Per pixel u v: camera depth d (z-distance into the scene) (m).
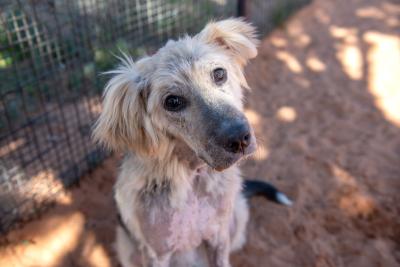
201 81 0.34
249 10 0.91
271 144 0.69
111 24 0.70
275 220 0.56
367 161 0.65
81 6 0.69
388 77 0.87
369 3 1.26
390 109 0.77
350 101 0.80
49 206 0.58
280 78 0.88
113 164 0.65
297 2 1.19
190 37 0.40
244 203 0.50
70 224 0.56
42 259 0.51
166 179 0.39
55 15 0.60
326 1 1.27
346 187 0.60
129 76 0.36
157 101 0.35
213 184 0.40
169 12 0.80
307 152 0.67
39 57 0.63
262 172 0.64
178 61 0.35
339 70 0.90
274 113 0.77
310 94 0.82
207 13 0.90
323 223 0.56
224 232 0.44
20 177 0.58
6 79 0.66
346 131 0.72
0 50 0.57
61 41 0.63
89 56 0.68
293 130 0.73
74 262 0.51
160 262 0.43
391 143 0.69
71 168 0.62
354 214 0.56
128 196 0.40
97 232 0.55
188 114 0.34
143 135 0.37
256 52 0.41
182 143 0.36
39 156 0.59
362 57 0.95
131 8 0.72
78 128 0.68
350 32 1.07
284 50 0.98
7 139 0.65
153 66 0.36
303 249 0.52
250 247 0.53
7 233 0.54
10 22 0.58
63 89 0.70
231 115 0.32
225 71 0.36
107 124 0.37
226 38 0.39
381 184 0.61
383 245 0.52
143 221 0.40
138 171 0.39
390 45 1.00
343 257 0.51
